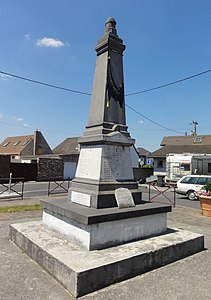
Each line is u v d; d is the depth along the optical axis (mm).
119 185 4734
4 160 21578
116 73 5371
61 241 4070
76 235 3957
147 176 27344
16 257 4059
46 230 4668
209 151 25625
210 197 8227
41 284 3203
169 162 20688
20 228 4785
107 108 5066
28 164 23312
